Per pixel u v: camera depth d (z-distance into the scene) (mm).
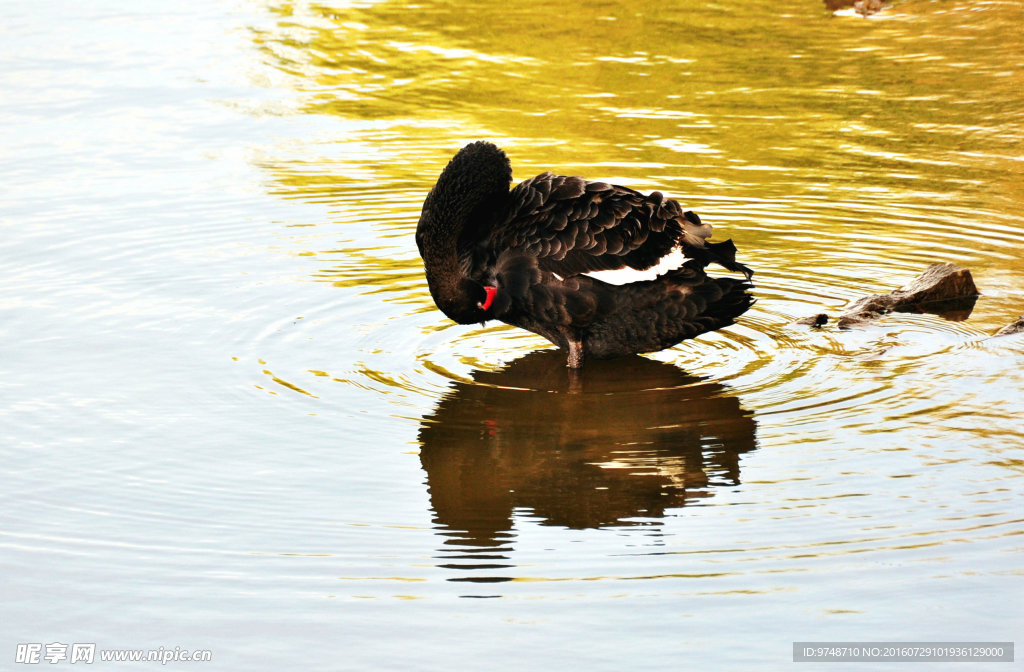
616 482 9328
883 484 9133
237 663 7195
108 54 22469
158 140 18172
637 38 23609
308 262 13930
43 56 22266
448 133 18562
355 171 16984
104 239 14414
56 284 13133
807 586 7840
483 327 12594
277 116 19359
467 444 9961
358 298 13031
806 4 25875
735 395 10898
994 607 7613
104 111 19438
